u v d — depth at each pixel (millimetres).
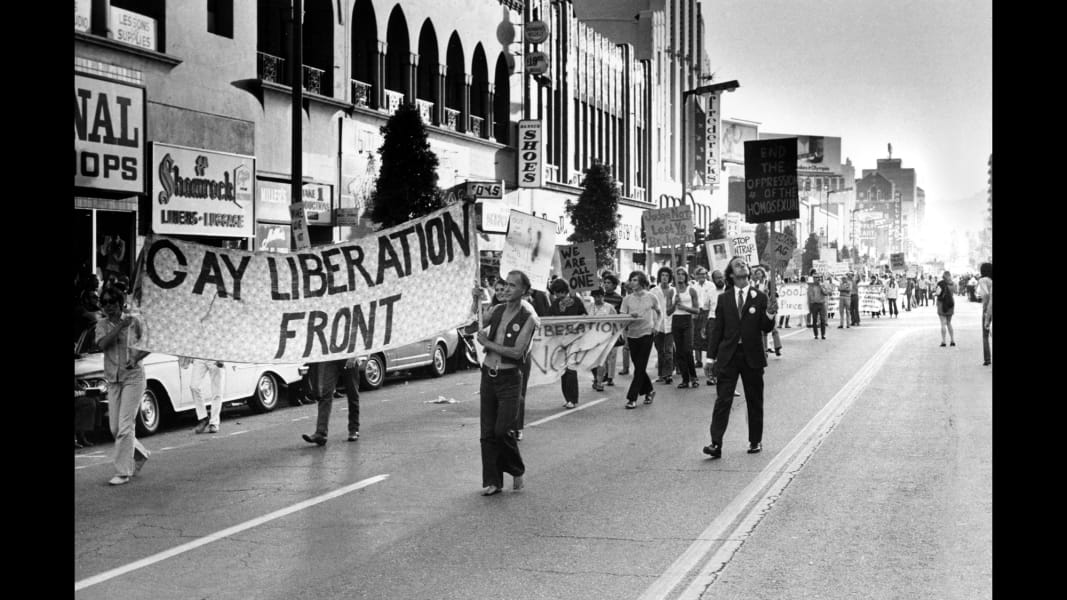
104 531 8188
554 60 48094
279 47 28422
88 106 20422
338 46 29812
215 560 7223
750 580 6461
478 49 39781
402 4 33438
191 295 11102
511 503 9133
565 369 16469
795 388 19000
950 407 15953
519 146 41844
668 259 64750
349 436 13375
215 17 25562
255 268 11453
